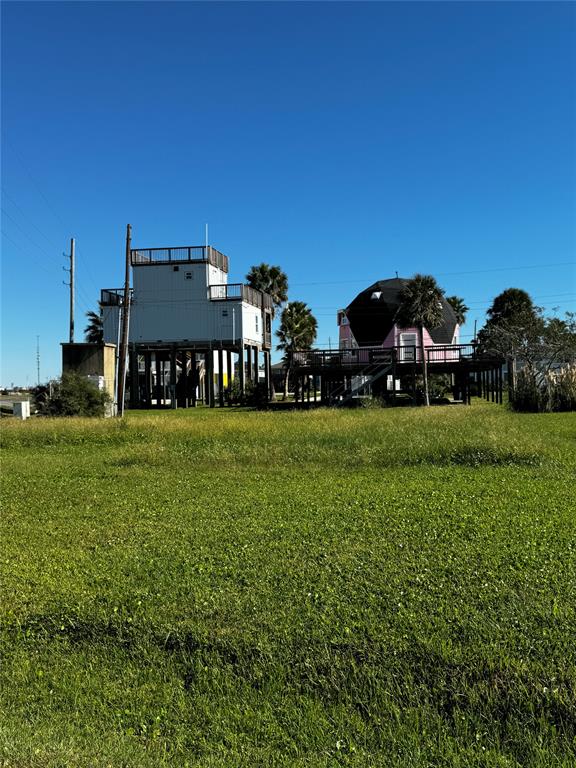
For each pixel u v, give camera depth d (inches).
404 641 177.9
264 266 2591.0
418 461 553.3
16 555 286.8
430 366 1615.4
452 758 137.6
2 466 607.8
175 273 1962.4
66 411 1211.9
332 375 1692.9
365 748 143.5
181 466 583.2
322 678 166.9
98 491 456.8
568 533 283.3
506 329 1724.9
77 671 181.8
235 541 292.8
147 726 156.0
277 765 139.9
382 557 255.9
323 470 534.3
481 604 199.9
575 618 185.3
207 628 194.1
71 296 1680.6
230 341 1936.5
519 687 155.9
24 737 151.9
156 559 270.4
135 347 1980.8
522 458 540.4
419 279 1581.0
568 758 136.5
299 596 214.8
